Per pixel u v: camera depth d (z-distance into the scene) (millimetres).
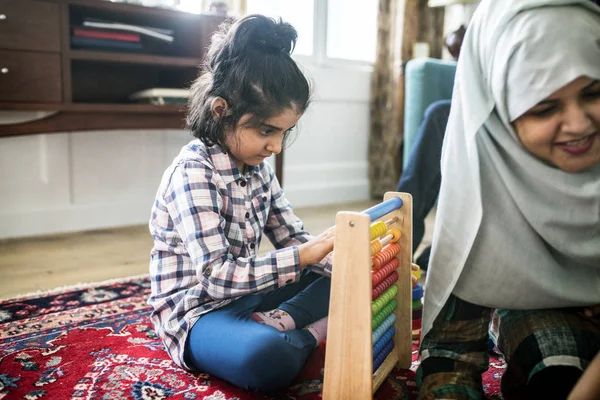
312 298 1129
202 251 1017
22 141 2275
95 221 2488
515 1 819
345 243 856
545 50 770
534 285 875
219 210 1068
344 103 3352
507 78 812
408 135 2225
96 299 1536
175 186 1071
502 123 868
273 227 1291
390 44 3338
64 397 983
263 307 1157
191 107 1135
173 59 2221
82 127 2076
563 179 840
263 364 947
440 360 946
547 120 799
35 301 1506
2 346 1205
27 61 1894
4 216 2264
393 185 3467
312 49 3229
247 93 1009
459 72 910
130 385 1031
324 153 3309
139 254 2068
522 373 910
